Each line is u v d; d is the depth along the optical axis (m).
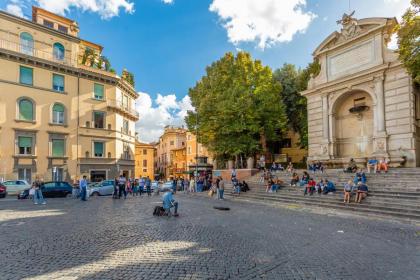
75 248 6.87
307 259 6.07
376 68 22.16
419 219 10.85
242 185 21.59
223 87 30.75
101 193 25.06
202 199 20.17
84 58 34.31
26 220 10.82
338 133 26.39
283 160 37.62
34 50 29.97
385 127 21.81
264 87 30.47
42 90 29.72
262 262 5.86
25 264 5.67
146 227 9.53
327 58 26.81
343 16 25.42
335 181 18.48
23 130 28.16
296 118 36.03
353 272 5.31
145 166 68.62
